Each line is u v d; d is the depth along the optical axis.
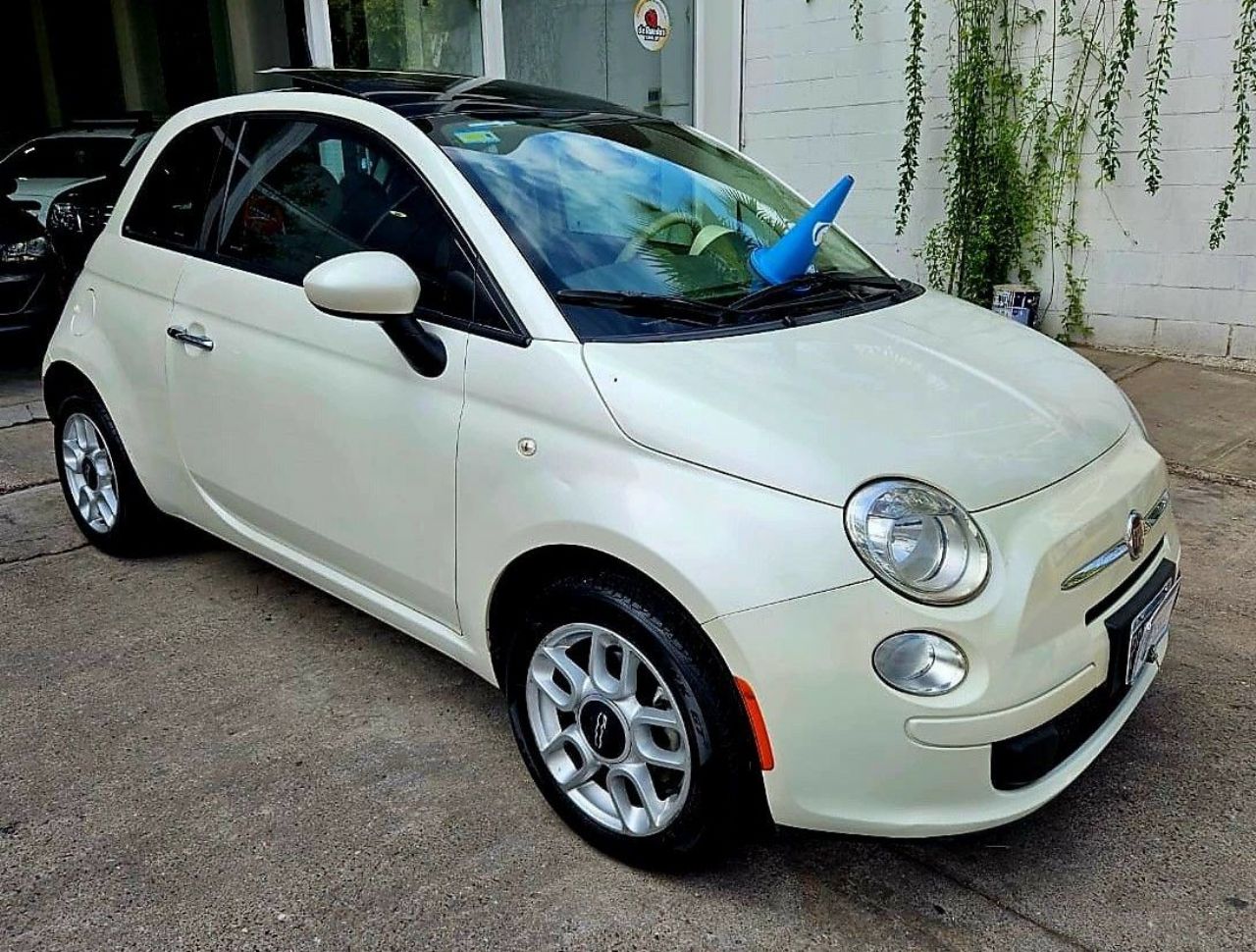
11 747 2.71
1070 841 2.35
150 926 2.10
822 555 1.91
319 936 2.08
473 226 2.46
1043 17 6.39
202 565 3.86
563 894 2.20
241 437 3.03
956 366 2.44
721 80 7.84
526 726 2.43
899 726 1.91
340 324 2.69
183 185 3.36
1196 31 5.89
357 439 2.65
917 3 6.66
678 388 2.12
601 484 2.12
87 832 2.38
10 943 2.06
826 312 2.66
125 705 2.92
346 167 2.81
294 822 2.42
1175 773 2.58
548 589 2.29
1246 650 3.18
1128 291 6.49
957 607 1.91
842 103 7.26
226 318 3.04
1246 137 5.84
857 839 2.37
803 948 2.05
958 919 2.12
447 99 2.94
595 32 7.73
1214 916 2.12
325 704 2.93
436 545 2.51
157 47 10.55
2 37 12.71
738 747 2.05
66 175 9.09
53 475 4.78
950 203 6.95
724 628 1.95
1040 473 2.13
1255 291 6.04
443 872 2.26
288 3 7.63
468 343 2.39
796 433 2.03
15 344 6.36
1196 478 4.63
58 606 3.52
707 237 2.82
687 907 2.16
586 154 2.85
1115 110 6.27
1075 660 2.03
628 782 2.28
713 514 1.99
